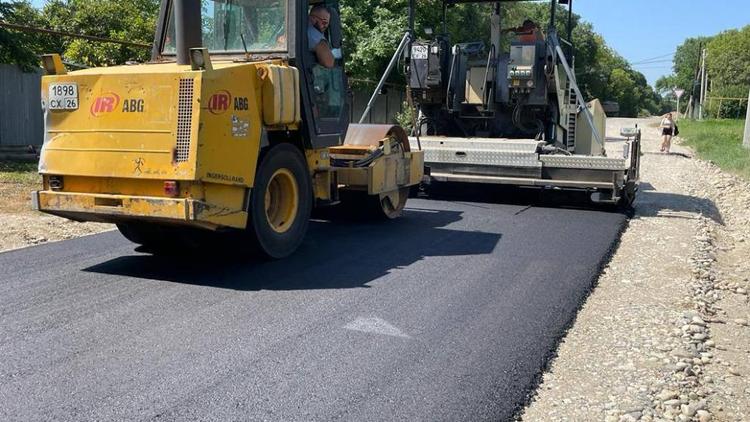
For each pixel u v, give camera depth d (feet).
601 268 23.34
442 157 35.78
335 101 25.08
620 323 18.04
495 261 23.52
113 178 19.62
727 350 16.93
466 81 38.40
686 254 26.00
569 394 13.85
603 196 33.83
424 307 18.31
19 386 13.06
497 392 13.51
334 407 12.58
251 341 15.52
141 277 20.33
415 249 24.99
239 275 20.80
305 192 23.70
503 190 38.06
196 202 18.90
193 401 12.62
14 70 48.37
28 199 32.58
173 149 18.88
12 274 20.26
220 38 23.31
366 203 29.60
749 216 36.73
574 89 36.68
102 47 59.06
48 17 62.23
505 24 60.08
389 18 66.74
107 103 19.51
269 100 20.90
